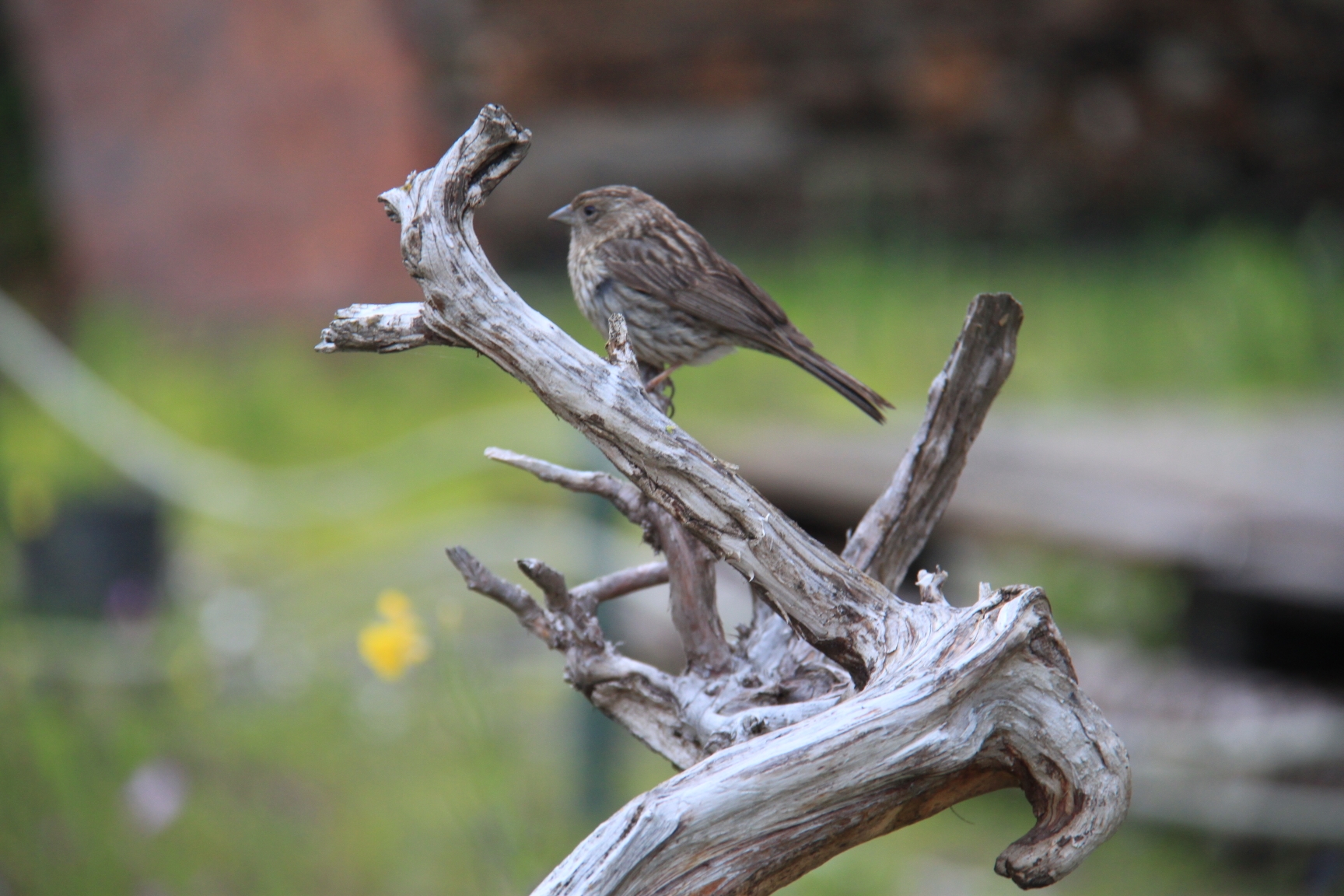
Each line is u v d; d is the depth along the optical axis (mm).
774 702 3303
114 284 21344
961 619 2725
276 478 15023
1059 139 26188
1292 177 26906
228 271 20891
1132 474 10484
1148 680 9422
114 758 8039
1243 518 9422
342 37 20281
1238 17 26031
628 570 3633
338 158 20484
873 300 20344
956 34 25609
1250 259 18219
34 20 21109
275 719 9000
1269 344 16828
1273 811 7910
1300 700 9086
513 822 6766
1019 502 10234
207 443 16281
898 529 3602
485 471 15305
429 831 7340
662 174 25484
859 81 25688
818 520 11711
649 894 2439
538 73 24375
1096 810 2682
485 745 7445
